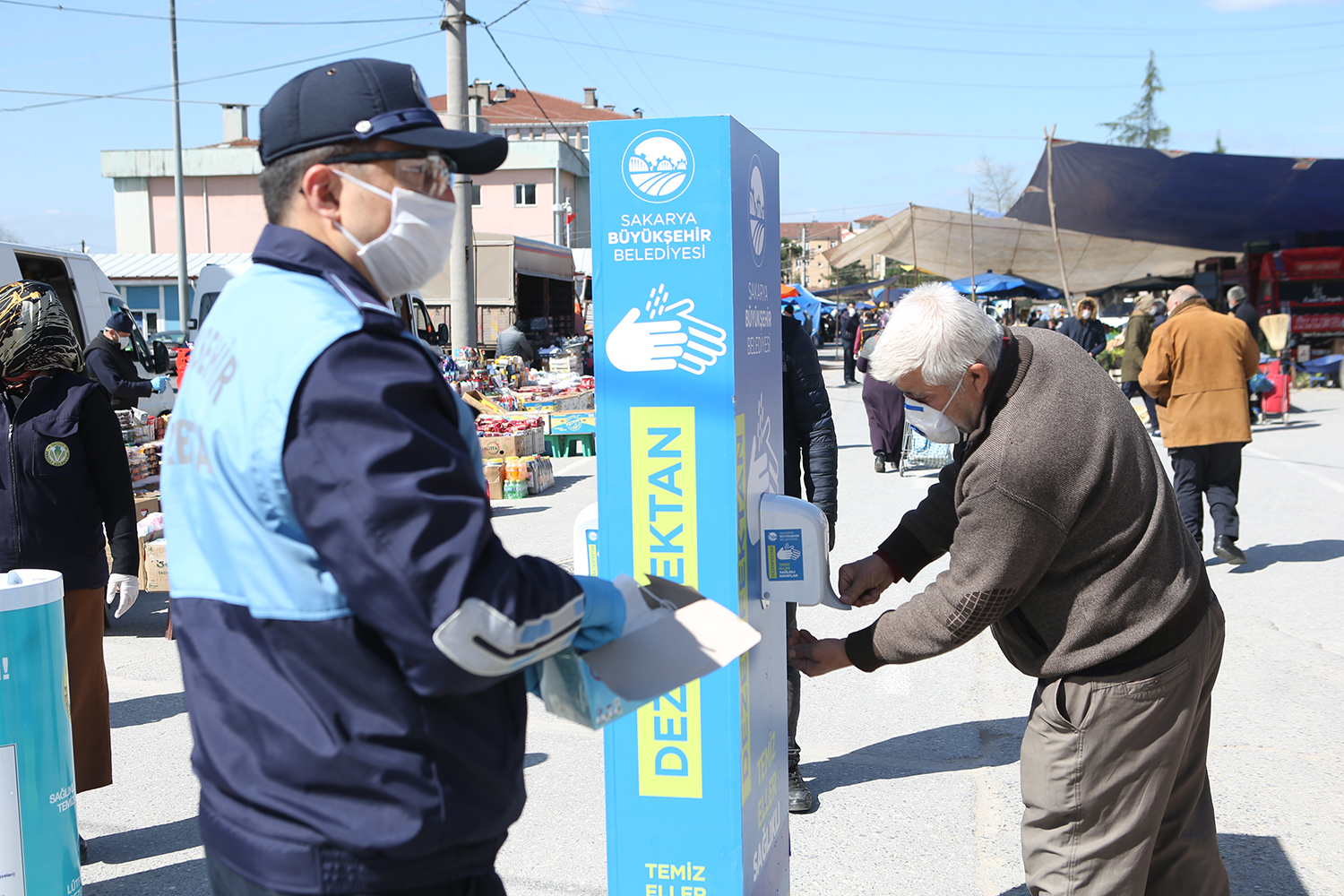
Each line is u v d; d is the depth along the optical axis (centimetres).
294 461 120
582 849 344
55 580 278
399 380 123
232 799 128
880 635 238
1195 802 246
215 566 131
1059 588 224
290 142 139
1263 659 508
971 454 226
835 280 10975
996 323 230
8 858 264
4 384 344
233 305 136
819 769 410
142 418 874
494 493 1055
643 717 243
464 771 131
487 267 2116
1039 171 2102
